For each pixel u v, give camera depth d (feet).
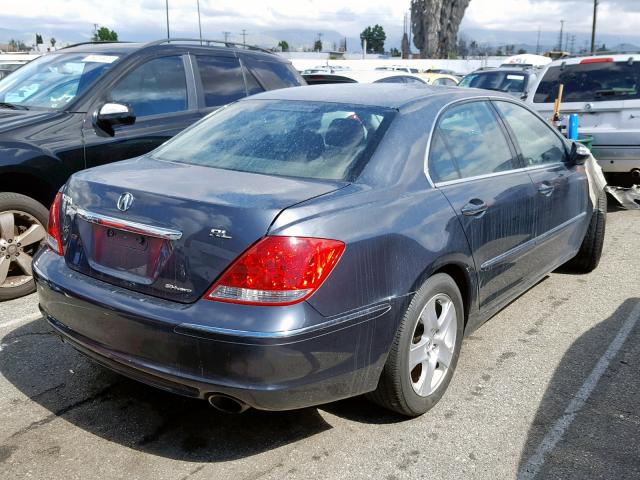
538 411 11.13
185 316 8.60
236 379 8.49
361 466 9.57
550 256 15.12
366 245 9.19
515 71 45.39
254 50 22.29
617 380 12.26
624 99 25.62
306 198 9.11
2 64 41.96
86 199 10.11
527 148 14.38
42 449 9.84
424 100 11.97
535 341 14.06
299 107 12.19
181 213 8.96
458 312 11.32
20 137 15.84
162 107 18.76
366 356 9.40
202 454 9.82
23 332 14.03
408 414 10.67
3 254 15.71
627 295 16.94
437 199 10.75
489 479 9.30
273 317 8.37
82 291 9.65
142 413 10.93
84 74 18.13
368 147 10.54
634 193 24.76
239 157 11.07
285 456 9.79
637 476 9.37
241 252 8.49
